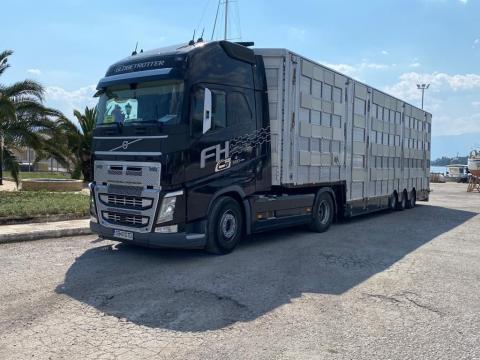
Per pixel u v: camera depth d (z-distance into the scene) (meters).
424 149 20.34
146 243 7.62
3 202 13.27
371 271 7.60
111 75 8.59
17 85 17.11
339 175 12.09
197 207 7.84
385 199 15.84
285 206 10.05
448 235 11.78
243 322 5.21
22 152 18.77
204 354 4.39
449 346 4.69
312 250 9.15
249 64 8.97
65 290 6.19
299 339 4.79
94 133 8.53
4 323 5.03
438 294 6.43
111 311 5.46
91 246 9.07
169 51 8.13
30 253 8.30
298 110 9.95
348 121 12.48
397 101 16.41
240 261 8.02
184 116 7.57
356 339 4.82
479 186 35.84
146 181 7.59
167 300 5.87
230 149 8.41
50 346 4.48
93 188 8.37
